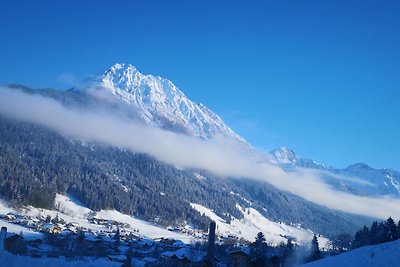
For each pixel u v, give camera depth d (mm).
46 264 33281
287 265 112812
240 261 105188
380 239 108750
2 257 32375
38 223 192375
